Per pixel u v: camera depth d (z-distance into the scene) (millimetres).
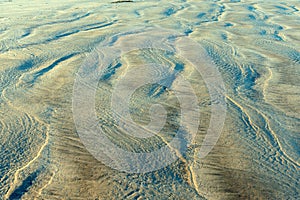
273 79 4246
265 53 5258
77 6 8750
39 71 4332
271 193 2336
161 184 2402
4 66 4453
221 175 2504
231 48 5473
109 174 2486
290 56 5137
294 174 2521
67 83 3975
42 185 2363
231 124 3176
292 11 8438
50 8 8469
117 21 7168
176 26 6805
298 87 4020
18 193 2285
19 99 3578
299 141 2941
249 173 2527
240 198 2285
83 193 2295
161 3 9172
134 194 2299
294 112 3426
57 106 3439
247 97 3734
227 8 8711
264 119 3281
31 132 2982
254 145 2869
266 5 9102
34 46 5363
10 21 7016
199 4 9133
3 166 2539
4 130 2998
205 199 2270
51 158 2645
